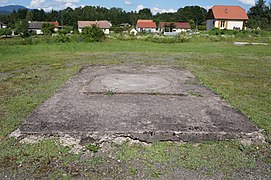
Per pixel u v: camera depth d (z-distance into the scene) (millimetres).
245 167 2230
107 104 3498
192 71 6355
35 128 2746
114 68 6312
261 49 12117
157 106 3447
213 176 2096
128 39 16641
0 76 5695
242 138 2682
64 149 2422
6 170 2123
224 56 9578
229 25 29344
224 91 4512
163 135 2664
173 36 17672
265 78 5820
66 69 6453
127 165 2209
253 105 3797
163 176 2074
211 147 2529
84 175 2076
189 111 3289
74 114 3125
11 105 3619
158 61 7879
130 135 2646
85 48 11547
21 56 9062
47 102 3578
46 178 2035
